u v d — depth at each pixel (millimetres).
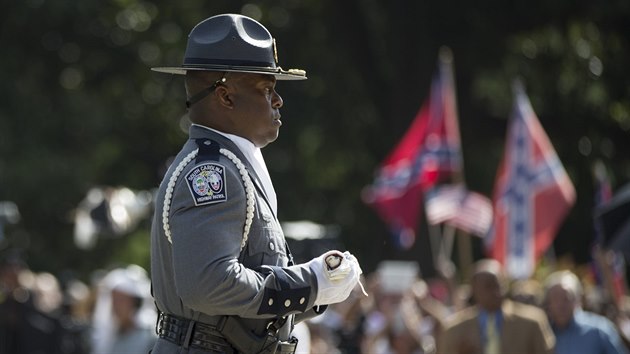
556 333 32938
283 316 13570
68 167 79562
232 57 13844
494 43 76812
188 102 14117
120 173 87312
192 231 13164
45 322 42125
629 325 37438
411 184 49938
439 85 50156
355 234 87812
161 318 13992
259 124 14016
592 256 43469
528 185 46188
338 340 39688
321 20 81375
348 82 83750
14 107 81062
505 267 45844
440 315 38062
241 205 13430
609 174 82812
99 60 84438
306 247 38750
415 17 75562
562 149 82938
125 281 35594
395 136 76500
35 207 78875
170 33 85438
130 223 58469
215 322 13555
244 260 13594
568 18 76250
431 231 68188
